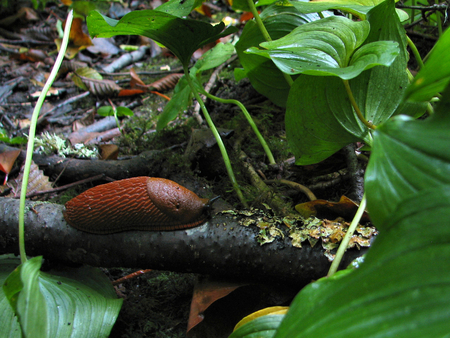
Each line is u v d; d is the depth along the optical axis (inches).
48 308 11.3
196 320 11.7
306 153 13.1
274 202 14.5
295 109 12.7
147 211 12.4
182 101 17.3
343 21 11.5
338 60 11.2
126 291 13.7
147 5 35.1
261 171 16.4
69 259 13.1
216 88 21.9
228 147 16.6
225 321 12.3
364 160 15.5
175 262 12.7
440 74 8.5
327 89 12.2
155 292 13.6
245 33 16.1
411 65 18.6
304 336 7.9
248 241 12.3
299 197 15.4
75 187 17.1
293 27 15.9
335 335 7.3
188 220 12.6
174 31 13.3
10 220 13.2
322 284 8.6
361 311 7.3
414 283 7.1
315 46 11.2
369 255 8.1
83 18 32.3
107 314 11.6
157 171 16.7
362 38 11.3
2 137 17.6
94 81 24.5
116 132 20.3
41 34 31.6
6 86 25.6
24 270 9.9
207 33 13.6
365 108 12.2
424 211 7.6
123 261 12.9
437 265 7.1
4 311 11.4
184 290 13.5
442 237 7.3
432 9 14.5
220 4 35.1
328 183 15.2
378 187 8.6
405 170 8.4
